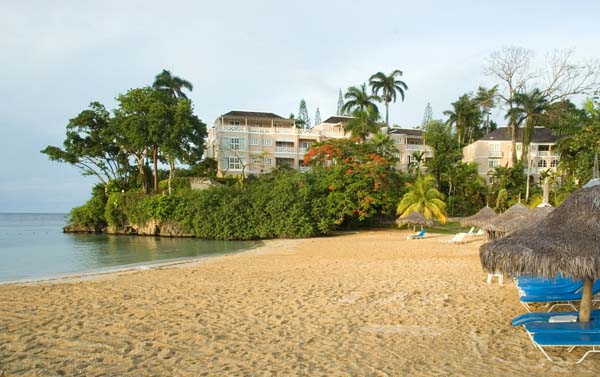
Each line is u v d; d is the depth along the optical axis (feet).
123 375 17.74
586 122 79.46
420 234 93.04
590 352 18.42
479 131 240.32
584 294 18.95
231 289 37.01
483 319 25.43
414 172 173.47
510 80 152.97
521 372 17.10
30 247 98.32
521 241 18.33
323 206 113.70
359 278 41.06
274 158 179.32
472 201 164.55
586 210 17.87
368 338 22.36
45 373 18.06
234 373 17.75
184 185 150.20
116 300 33.22
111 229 146.61
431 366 18.13
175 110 140.67
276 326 25.04
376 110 174.91
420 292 33.45
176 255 78.23
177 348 21.22
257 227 114.52
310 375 17.40
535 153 186.60
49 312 29.48
